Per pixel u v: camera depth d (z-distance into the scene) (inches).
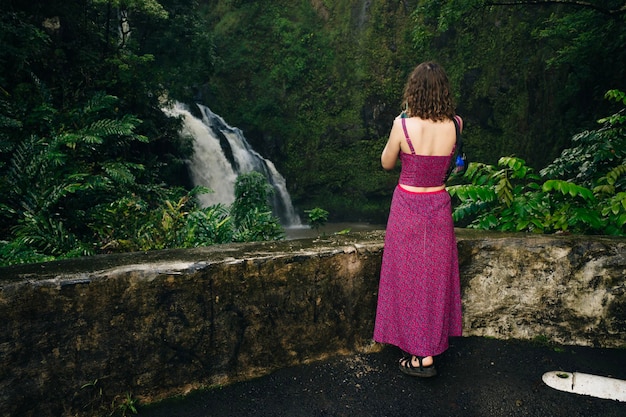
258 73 931.3
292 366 107.3
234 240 208.7
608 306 116.5
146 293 90.7
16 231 193.2
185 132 656.4
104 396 89.6
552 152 613.9
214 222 191.2
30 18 398.9
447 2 382.0
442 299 100.6
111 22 577.6
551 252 117.0
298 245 110.7
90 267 89.7
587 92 560.4
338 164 861.2
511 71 725.3
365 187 838.5
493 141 748.6
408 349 102.3
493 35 754.2
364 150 853.8
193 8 609.3
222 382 100.3
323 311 108.8
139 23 594.9
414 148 95.3
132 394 92.3
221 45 956.6
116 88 478.6
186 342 95.6
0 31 340.2
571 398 97.7
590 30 448.5
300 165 880.3
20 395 81.4
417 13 402.9
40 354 82.8
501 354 114.3
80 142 294.7
